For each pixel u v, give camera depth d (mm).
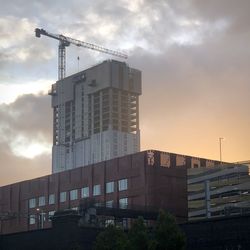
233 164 116000
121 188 118562
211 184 116312
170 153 118812
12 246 73688
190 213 115812
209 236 55094
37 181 142375
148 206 107188
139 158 116062
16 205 146875
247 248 51438
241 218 52688
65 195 133125
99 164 125875
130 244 48344
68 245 65500
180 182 118125
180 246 46094
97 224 72125
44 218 131250
